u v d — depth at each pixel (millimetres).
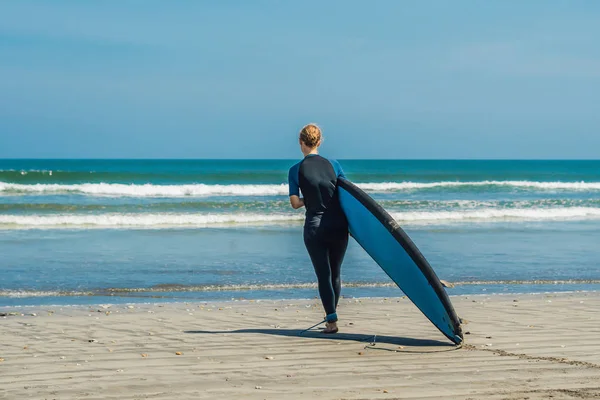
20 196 28047
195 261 12703
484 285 10367
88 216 20234
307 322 6965
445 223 20734
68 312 7793
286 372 4547
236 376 4430
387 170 84688
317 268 6020
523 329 6316
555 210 24047
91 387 4164
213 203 25172
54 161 151500
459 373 4465
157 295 9414
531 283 10602
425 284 5582
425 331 6309
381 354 5180
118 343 5750
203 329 6508
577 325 6551
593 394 3879
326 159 5969
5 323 6902
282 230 18453
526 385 4105
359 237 5934
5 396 3949
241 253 13852
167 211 23406
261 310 7914
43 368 4742
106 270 11570
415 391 3990
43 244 15031
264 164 121375
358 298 9008
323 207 5895
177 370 4633
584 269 12102
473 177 60062
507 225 20266
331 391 4016
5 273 11133
